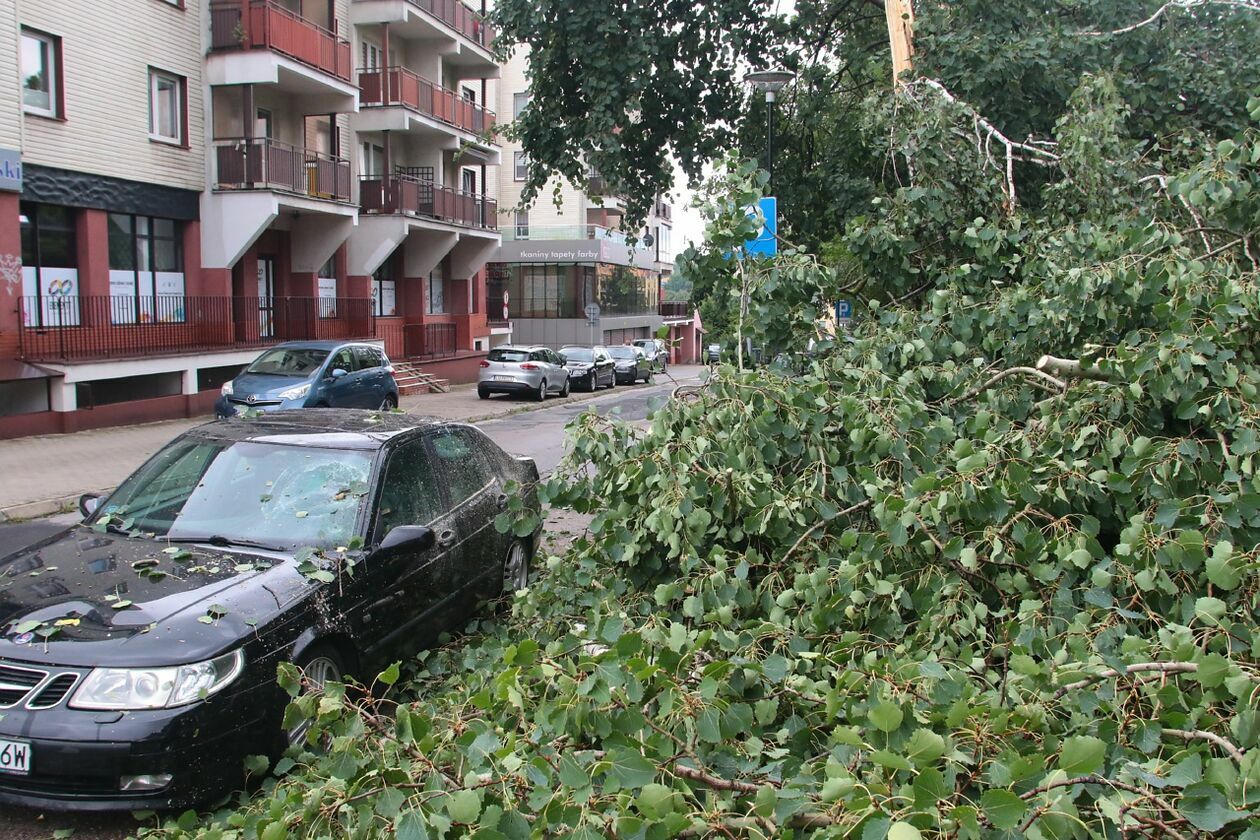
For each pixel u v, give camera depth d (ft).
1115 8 34.94
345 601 15.26
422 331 102.99
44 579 14.51
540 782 7.89
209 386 67.67
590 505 16.39
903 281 23.95
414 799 7.89
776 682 10.07
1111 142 24.48
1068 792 7.36
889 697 8.85
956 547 12.34
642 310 199.21
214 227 72.02
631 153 46.44
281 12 72.33
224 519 16.55
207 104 71.61
